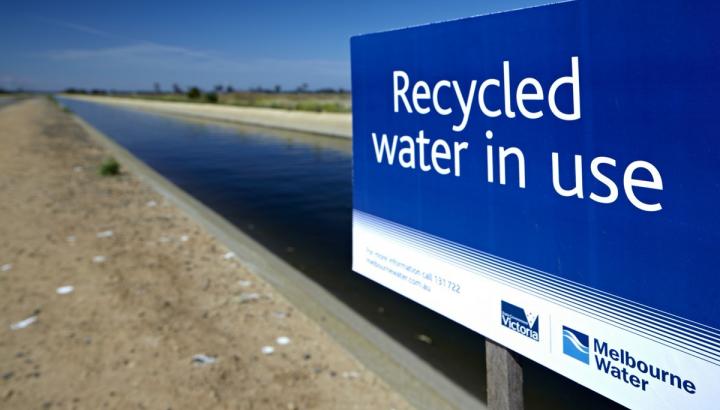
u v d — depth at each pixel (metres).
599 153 1.66
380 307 6.20
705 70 1.39
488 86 2.01
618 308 1.67
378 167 2.69
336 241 9.27
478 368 4.72
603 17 1.60
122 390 4.05
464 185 2.17
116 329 5.14
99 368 4.39
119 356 4.59
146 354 4.63
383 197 2.67
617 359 1.69
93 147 26.59
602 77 1.63
